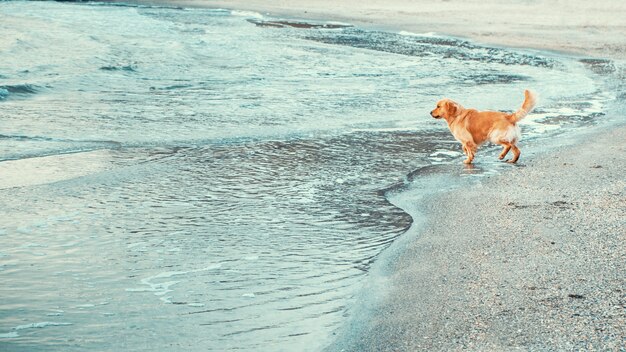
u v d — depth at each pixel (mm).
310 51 20281
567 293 7426
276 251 8312
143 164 10516
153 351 6695
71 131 11906
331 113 13281
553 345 6406
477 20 31109
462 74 16891
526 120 12922
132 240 8469
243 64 17594
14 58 17562
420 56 19906
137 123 12430
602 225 8594
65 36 22125
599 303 7289
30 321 7277
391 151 11281
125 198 9406
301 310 7426
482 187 9758
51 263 8039
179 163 10594
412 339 6715
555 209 9000
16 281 7754
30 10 31188
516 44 23359
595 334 6602
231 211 9148
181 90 14859
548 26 28938
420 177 10211
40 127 12055
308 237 8586
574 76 17000
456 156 11109
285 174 10281
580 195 9391
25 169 10211
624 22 30750
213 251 8297
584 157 10797
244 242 8477
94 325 7246
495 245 8242
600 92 15266
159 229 8703
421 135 12094
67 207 9133
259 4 37656
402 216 9047
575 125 12609
